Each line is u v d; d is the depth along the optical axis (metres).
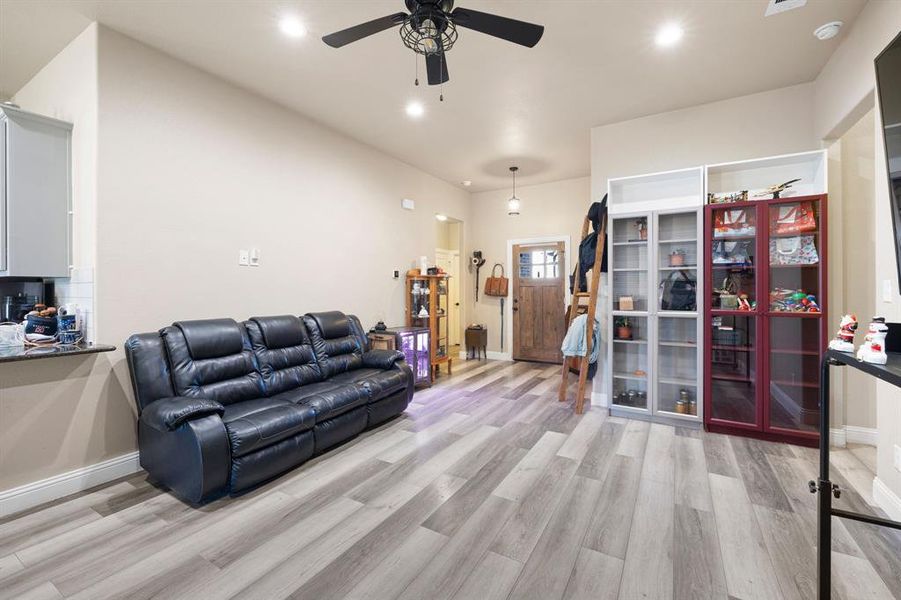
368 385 3.35
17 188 2.55
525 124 4.13
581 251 4.27
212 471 2.20
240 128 3.40
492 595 1.60
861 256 3.08
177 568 1.76
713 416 3.47
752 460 2.83
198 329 2.81
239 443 2.32
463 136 4.48
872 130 3.04
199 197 3.12
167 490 2.47
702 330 3.41
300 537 1.98
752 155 3.50
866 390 3.08
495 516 2.15
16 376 2.25
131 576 1.71
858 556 1.82
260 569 1.75
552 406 4.16
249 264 3.48
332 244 4.30
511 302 6.87
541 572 1.73
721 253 3.41
